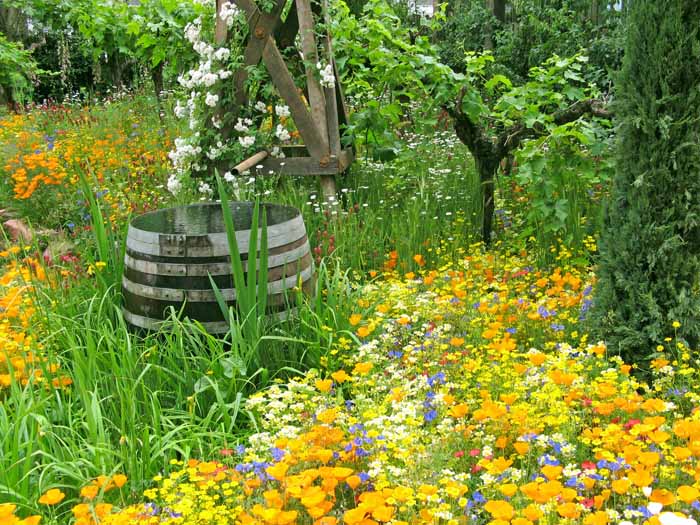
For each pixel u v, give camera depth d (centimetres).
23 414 311
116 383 344
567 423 312
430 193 685
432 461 285
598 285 424
